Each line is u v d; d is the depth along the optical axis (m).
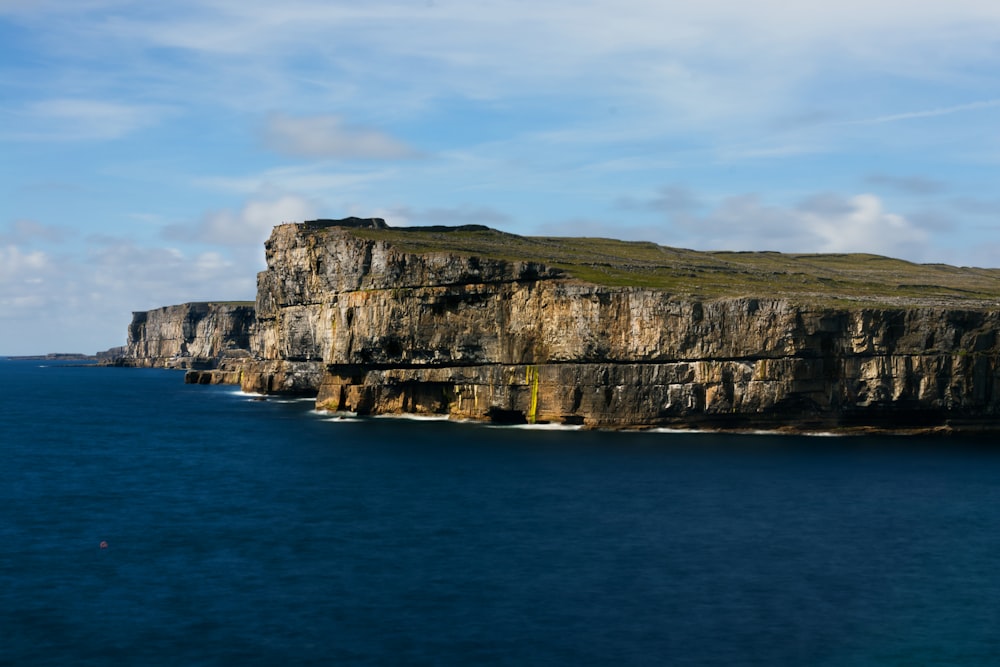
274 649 60.34
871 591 70.69
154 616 66.12
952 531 87.44
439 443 144.12
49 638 62.25
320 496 104.81
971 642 61.38
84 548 83.56
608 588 71.38
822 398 147.88
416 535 86.69
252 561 78.94
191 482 115.31
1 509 99.69
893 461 123.88
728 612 66.44
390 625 64.19
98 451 146.62
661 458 127.31
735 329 148.88
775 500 100.25
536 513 95.06
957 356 145.50
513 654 59.41
